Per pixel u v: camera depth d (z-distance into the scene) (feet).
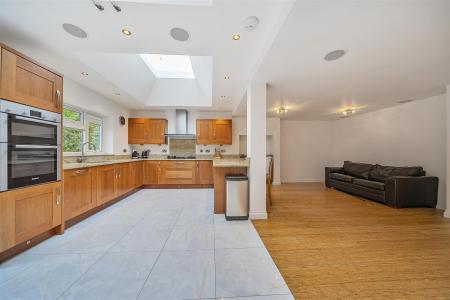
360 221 9.26
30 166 6.34
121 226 8.52
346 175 16.12
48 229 7.05
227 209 9.37
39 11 5.49
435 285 4.84
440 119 11.87
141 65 12.63
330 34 5.74
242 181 9.43
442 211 10.87
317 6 4.60
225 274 5.21
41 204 6.74
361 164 16.11
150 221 9.14
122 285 4.75
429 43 6.24
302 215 10.11
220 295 4.45
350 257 6.13
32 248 6.50
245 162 10.34
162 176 17.11
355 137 18.79
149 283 4.82
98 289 4.60
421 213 10.48
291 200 13.25
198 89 16.35
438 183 11.75
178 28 6.19
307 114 18.42
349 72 8.54
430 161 12.36
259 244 6.91
